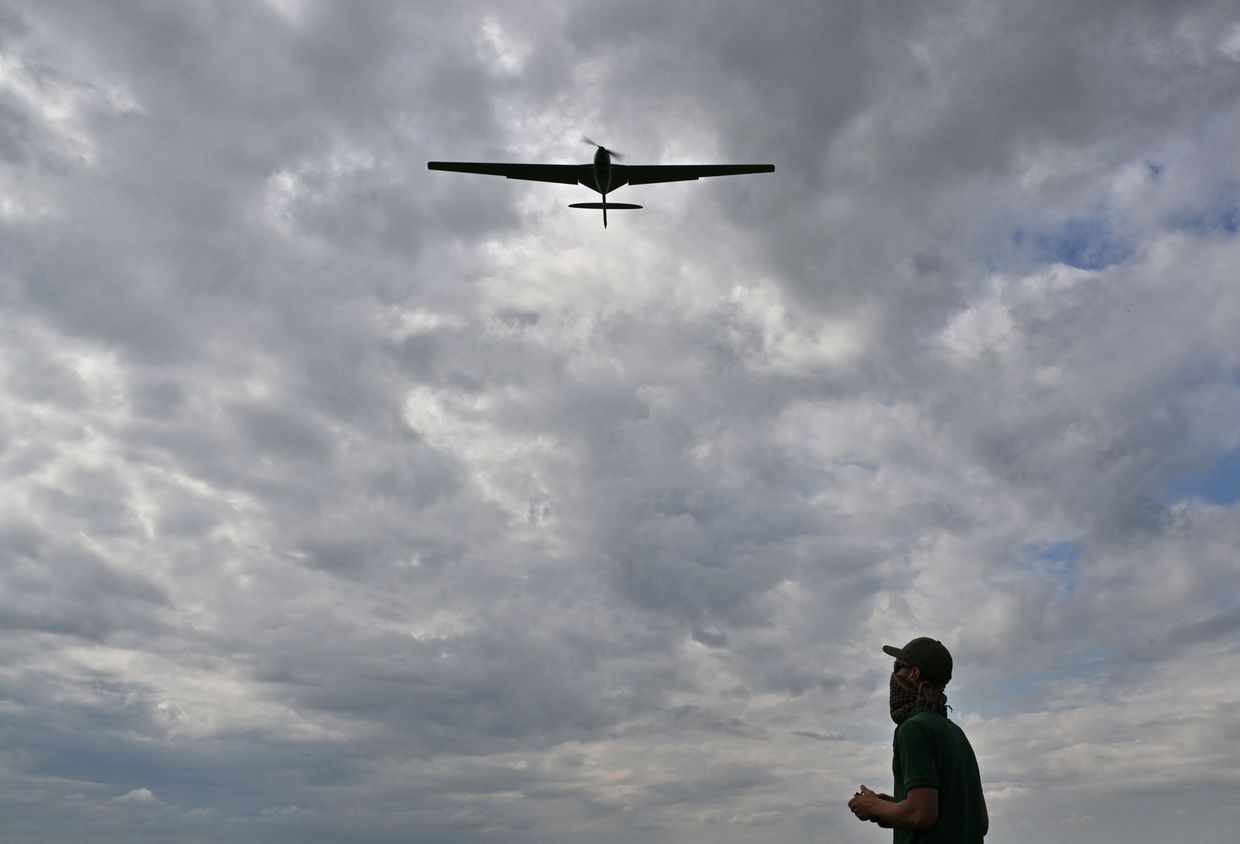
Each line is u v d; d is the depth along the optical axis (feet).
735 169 169.78
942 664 23.97
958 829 22.22
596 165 165.99
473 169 167.32
